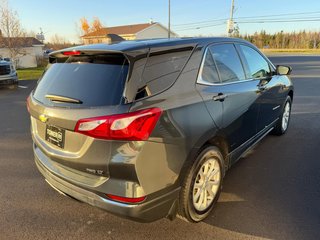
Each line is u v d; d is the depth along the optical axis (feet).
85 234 9.17
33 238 9.03
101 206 7.84
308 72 56.85
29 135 19.29
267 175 12.79
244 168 13.48
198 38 10.10
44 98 8.94
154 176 7.63
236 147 11.34
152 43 8.57
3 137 18.93
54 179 8.95
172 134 7.90
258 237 8.84
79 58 8.91
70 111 7.82
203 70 9.59
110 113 7.27
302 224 9.39
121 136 7.20
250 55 13.05
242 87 11.37
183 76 8.77
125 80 7.58
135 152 7.26
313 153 15.14
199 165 8.98
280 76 16.08
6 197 11.43
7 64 41.16
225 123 10.09
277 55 130.62
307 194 11.19
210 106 9.27
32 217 10.11
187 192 8.67
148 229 9.32
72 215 10.18
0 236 9.12
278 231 9.08
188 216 9.02
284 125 17.84
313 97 30.32
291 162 14.08
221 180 10.33
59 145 8.52
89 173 7.95
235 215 9.91
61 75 8.96
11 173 13.52
